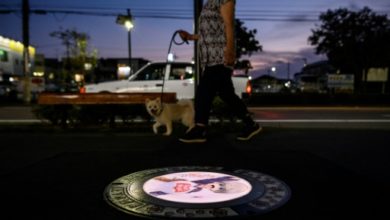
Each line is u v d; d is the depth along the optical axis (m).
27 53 18.59
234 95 4.38
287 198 2.17
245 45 23.02
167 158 3.46
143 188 2.38
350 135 5.12
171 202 2.08
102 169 2.99
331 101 19.19
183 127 6.17
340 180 2.64
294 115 11.34
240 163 3.22
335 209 1.99
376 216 1.89
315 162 3.28
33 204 2.09
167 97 6.00
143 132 5.56
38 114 6.32
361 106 17.58
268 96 19.02
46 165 3.16
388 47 26.47
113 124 6.43
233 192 2.27
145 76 8.78
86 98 6.05
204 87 4.27
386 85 32.78
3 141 4.62
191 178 2.64
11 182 2.58
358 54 27.64
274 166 3.10
